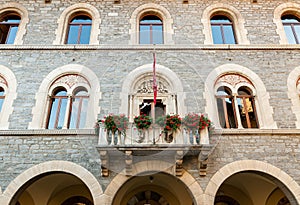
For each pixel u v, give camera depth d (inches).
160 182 438.3
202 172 326.0
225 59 413.4
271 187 406.0
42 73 398.9
